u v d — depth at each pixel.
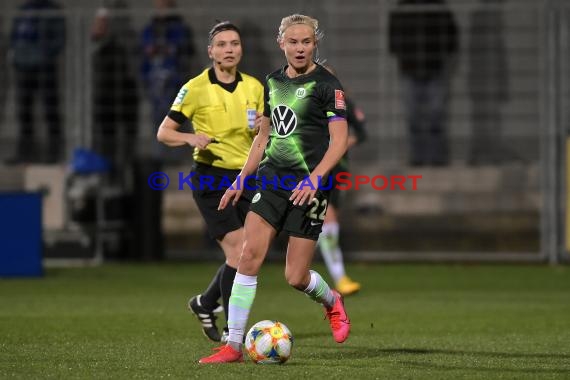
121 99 48.75
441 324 28.45
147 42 47.62
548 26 46.09
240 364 20.09
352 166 50.41
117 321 28.31
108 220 47.34
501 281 40.94
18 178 47.38
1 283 39.56
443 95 49.53
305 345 23.80
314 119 20.41
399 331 26.91
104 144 48.72
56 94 49.12
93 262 47.44
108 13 47.06
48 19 48.69
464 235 49.50
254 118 23.89
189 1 54.28
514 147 50.78
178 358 21.09
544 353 22.34
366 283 40.41
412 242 49.84
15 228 41.50
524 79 52.22
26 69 49.03
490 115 52.31
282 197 20.45
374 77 52.94
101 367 19.70
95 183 47.00
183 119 23.86
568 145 46.09
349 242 49.38
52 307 31.97
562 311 31.67
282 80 20.62
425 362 20.67
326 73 20.53
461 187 49.41
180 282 40.12
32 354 21.67
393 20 49.06
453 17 48.69
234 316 20.47
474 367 19.98
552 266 46.19
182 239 49.53
